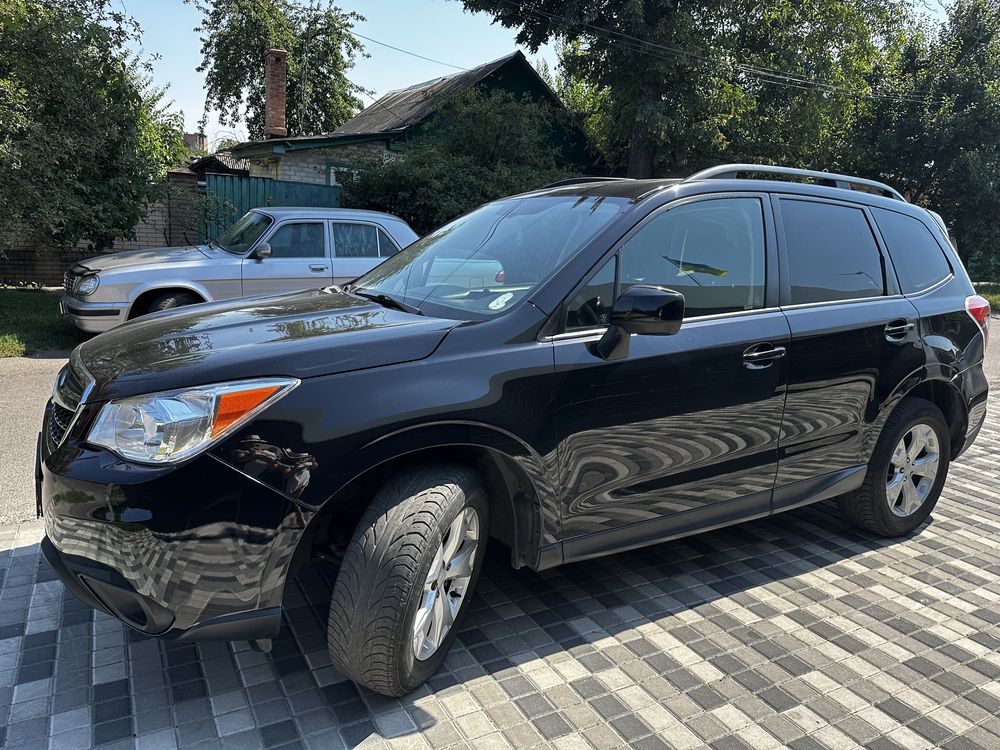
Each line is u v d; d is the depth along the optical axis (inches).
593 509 115.3
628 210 123.1
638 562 148.9
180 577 86.0
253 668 107.8
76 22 408.8
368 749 91.7
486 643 117.0
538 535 110.3
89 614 121.3
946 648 119.6
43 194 403.9
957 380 163.8
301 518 89.6
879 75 936.3
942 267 170.1
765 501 137.3
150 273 324.2
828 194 151.6
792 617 128.3
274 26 1264.8
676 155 745.0
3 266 574.9
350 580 93.5
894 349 149.9
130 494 85.0
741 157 762.2
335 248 361.4
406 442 95.6
